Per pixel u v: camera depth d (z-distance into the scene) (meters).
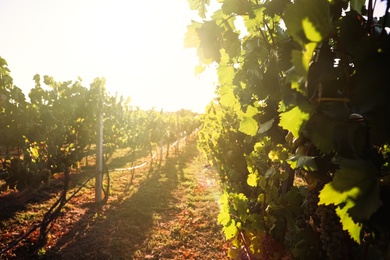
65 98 6.63
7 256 4.75
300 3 0.54
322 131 0.84
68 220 6.47
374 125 0.69
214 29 1.33
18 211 6.68
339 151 0.81
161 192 9.01
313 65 0.78
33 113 6.04
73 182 9.53
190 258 4.96
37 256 4.87
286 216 2.04
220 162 5.61
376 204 0.66
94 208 7.30
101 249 5.23
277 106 1.46
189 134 26.22
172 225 6.38
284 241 2.20
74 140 6.80
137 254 5.08
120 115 13.48
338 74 0.81
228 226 2.63
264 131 1.37
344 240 1.07
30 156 5.79
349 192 0.70
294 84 0.55
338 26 0.86
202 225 6.27
